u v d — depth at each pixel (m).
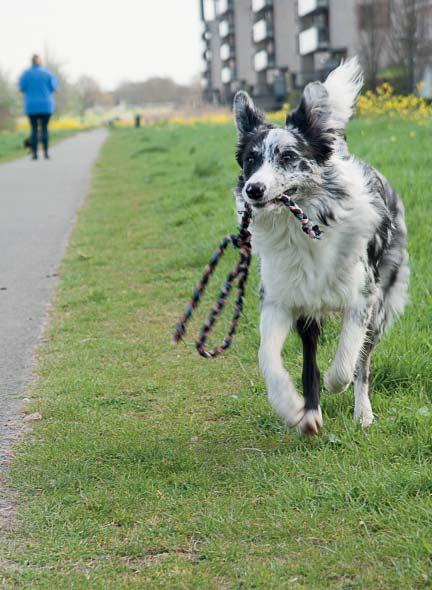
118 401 4.50
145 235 9.35
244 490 3.38
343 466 3.45
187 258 7.66
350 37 44.78
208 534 3.04
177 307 6.38
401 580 2.67
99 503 3.33
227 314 5.95
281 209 3.70
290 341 5.08
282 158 3.71
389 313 4.55
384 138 14.05
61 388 4.74
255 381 4.65
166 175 15.11
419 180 8.80
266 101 66.12
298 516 3.11
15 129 46.66
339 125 3.93
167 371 4.96
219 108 50.19
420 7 32.38
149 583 2.77
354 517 3.07
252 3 66.69
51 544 3.04
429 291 5.59
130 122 57.38
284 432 3.95
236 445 3.86
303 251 3.78
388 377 4.41
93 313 6.33
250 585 2.72
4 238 9.91
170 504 3.29
